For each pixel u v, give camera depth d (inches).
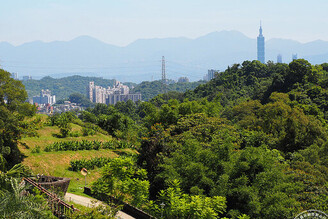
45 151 1549.0
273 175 938.7
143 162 1396.4
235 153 1103.6
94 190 1018.1
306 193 1015.6
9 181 711.1
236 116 3100.4
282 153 1552.7
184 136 1454.2
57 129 2023.9
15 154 1247.5
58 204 737.0
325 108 2778.1
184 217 759.7
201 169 1007.6
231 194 904.9
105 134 2337.6
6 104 1227.2
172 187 941.2
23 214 561.9
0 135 1153.4
